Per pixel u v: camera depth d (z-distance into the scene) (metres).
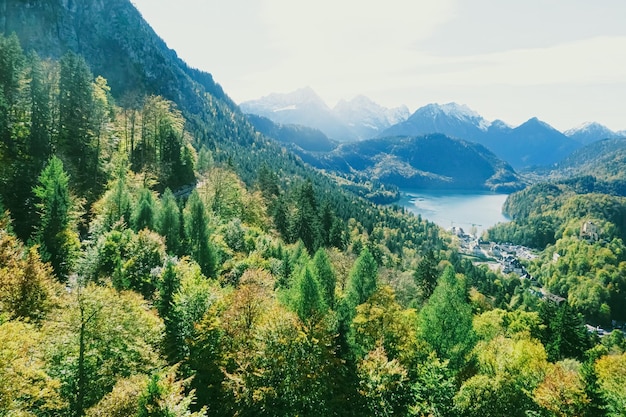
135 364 28.05
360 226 182.75
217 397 29.80
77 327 26.83
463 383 33.47
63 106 79.38
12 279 29.42
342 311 42.31
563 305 74.88
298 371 28.78
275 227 111.31
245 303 33.56
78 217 63.44
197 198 67.69
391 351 37.56
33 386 21.20
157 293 39.25
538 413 33.91
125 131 100.56
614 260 189.88
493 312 75.38
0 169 60.84
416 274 87.06
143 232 51.72
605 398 34.22
